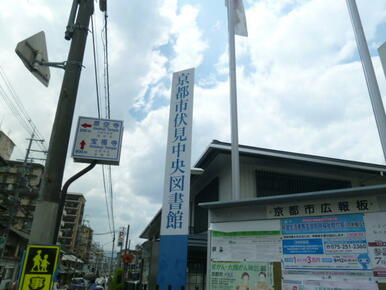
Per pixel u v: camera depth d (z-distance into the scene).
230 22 8.58
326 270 4.28
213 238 5.32
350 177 12.53
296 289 4.40
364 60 6.46
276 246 4.75
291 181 11.75
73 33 6.29
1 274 29.38
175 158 7.89
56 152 5.19
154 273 8.72
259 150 10.92
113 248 47.72
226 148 10.48
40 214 4.78
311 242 4.50
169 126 8.30
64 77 5.81
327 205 4.55
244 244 5.01
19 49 5.58
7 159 50.78
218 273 5.06
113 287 20.89
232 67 8.08
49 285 4.36
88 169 5.84
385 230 4.07
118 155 6.07
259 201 5.00
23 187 31.70
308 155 11.32
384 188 4.09
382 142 5.75
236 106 7.62
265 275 4.68
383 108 5.96
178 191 7.53
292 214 4.78
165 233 7.27
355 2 7.02
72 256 57.03
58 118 5.45
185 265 6.87
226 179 11.49
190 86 8.47
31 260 4.44
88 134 6.18
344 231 4.32
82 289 30.36
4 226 28.38
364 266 4.06
